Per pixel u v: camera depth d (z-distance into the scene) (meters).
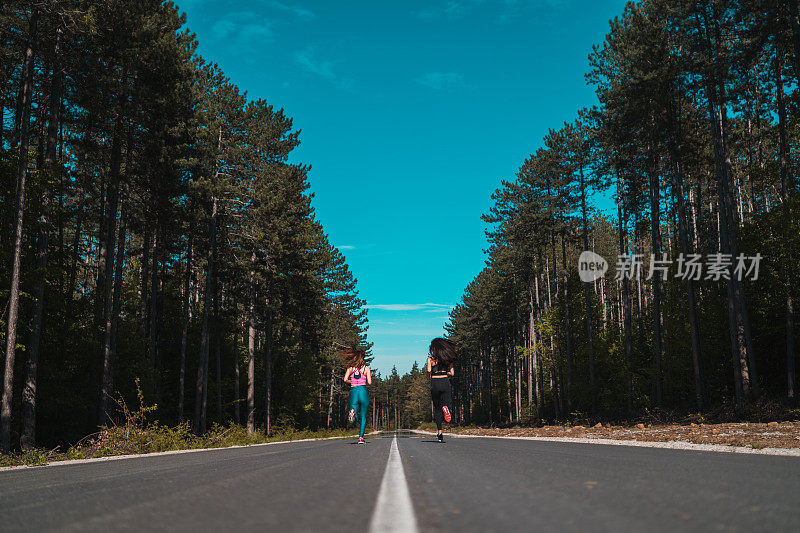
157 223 29.42
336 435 50.97
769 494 2.74
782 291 24.94
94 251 33.94
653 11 24.92
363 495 2.81
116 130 22.80
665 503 2.44
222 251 32.84
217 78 30.62
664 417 23.61
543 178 43.06
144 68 22.84
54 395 20.92
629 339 33.31
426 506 2.38
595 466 4.52
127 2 19.52
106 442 14.09
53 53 18.33
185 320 30.03
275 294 39.50
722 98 23.27
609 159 35.47
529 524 1.95
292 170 34.69
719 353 27.27
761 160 32.59
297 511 2.32
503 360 76.56
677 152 27.64
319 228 47.44
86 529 2.02
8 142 20.50
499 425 63.06
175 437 16.45
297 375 45.09
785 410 18.77
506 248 50.44
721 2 22.23
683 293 30.61
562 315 44.34
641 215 39.78
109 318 22.09
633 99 27.08
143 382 26.56
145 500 2.80
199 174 27.52
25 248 19.02
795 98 25.98
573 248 52.69
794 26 20.14
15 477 5.22
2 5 16.80
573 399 41.56
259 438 29.91
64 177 23.53
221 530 1.92
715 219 38.97
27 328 18.08
